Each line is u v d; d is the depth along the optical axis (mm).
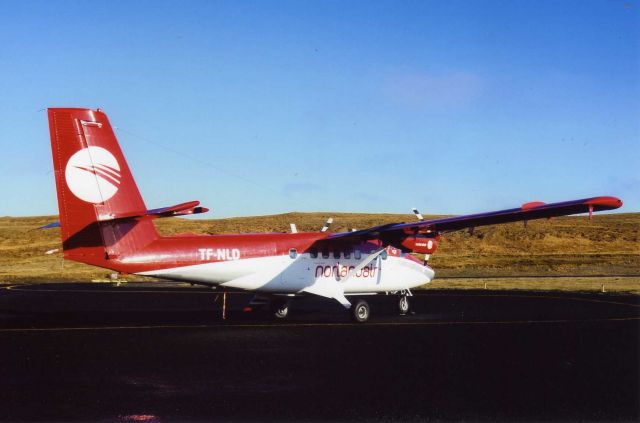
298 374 13078
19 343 16953
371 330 20203
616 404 10844
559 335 19062
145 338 18016
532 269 59875
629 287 41375
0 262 71188
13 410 10195
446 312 26578
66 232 19406
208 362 14312
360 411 10328
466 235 87062
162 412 10156
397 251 26125
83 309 27297
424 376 12961
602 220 103938
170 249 20891
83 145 19484
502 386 12117
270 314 25609
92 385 11961
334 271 24047
